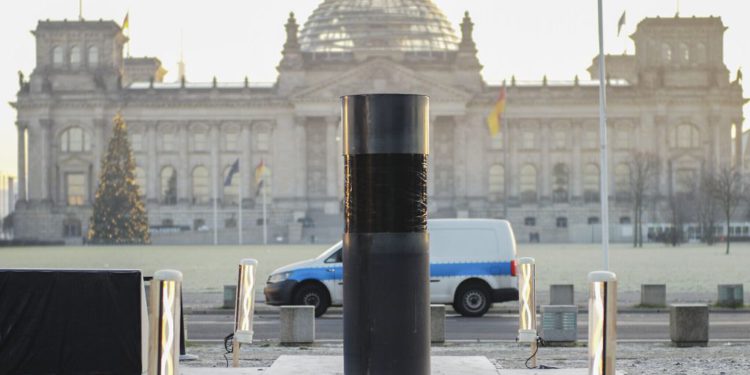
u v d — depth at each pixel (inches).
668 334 1843.0
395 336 971.3
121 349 1150.3
